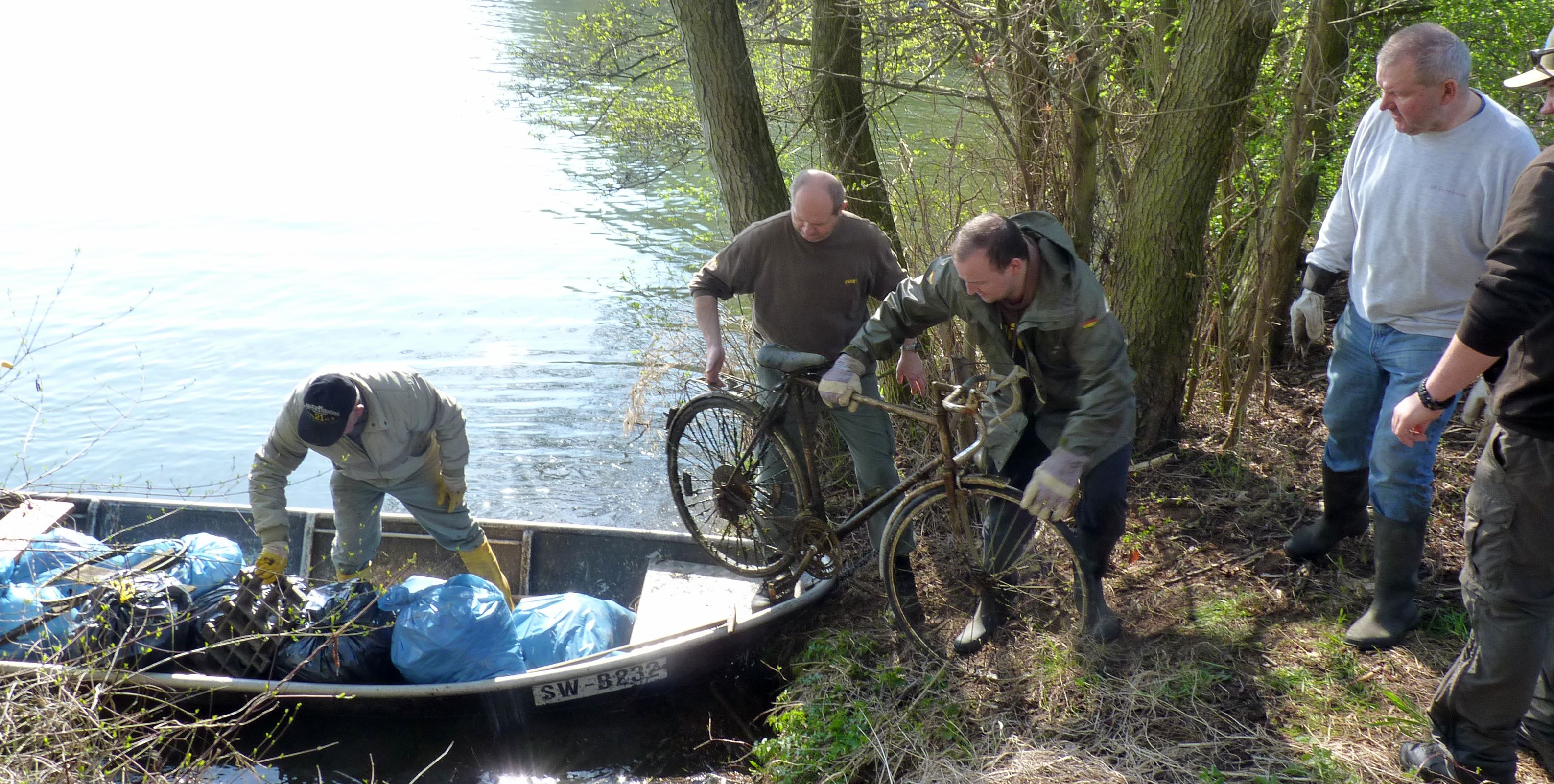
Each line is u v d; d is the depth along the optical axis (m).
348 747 4.20
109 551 4.41
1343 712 3.34
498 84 18.81
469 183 13.37
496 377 8.05
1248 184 5.60
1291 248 5.50
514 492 6.54
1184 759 3.26
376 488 4.66
